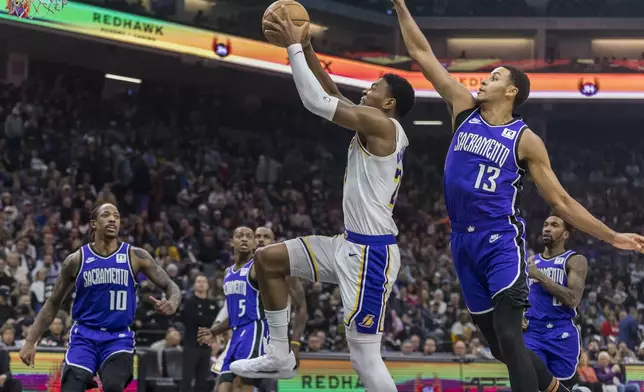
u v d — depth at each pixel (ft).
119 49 67.21
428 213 77.87
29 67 70.33
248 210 65.05
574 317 22.41
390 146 15.08
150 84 77.56
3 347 30.01
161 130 72.74
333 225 70.33
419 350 43.86
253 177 75.41
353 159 15.33
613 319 54.60
